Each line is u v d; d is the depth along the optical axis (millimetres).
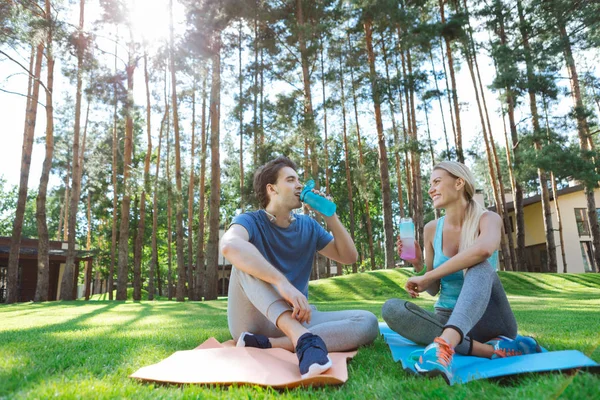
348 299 12703
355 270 22875
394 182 32062
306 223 2396
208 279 14391
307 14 16688
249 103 15820
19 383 1475
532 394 1192
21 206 14992
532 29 16281
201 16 14500
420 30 15008
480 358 1869
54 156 27391
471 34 16641
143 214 18547
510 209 23797
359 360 1953
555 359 1517
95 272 34344
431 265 2406
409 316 2090
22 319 5902
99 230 31656
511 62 15320
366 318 2275
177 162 15859
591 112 16109
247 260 1867
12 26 12719
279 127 15758
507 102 17500
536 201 23078
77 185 16078
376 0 14648
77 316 6375
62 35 13445
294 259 2316
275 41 17000
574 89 18078
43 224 14625
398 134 17547
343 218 31453
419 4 16094
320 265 31172
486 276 1826
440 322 2148
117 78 14414
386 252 15820
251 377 1564
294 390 1476
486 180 34844
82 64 13953
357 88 17156
